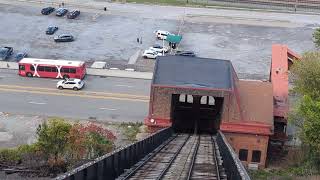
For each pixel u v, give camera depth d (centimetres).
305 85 4972
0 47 7925
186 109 5234
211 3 11381
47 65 6812
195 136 4584
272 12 10806
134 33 8975
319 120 3881
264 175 4256
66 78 6794
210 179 2350
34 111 5828
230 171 2288
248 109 4703
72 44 8350
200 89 4522
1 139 5078
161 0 11300
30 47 8169
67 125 4256
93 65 7412
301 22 10094
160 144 3591
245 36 9106
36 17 9556
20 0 10462
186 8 10681
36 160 4147
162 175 2306
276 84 5300
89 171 1616
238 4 11481
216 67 4938
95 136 4222
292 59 5712
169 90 4538
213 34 9112
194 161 2872
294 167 4397
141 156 2736
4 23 9175
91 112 5866
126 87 6631
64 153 4166
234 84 4675
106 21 9512
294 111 4450
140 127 5481
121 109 5978
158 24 9494
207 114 5212
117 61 7688
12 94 6272
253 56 8181
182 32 9131
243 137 4606
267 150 4681
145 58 7838
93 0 10862
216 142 4056
